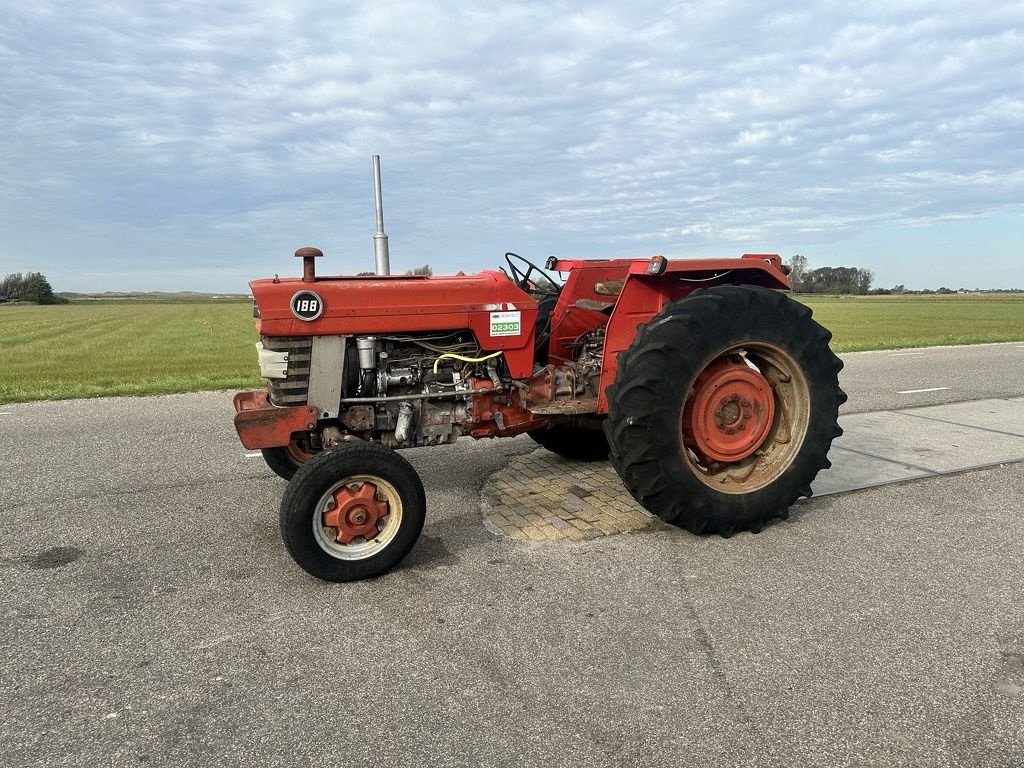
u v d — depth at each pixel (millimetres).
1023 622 2840
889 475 4871
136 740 2166
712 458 3797
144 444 6066
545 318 4953
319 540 3195
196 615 2982
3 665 2604
